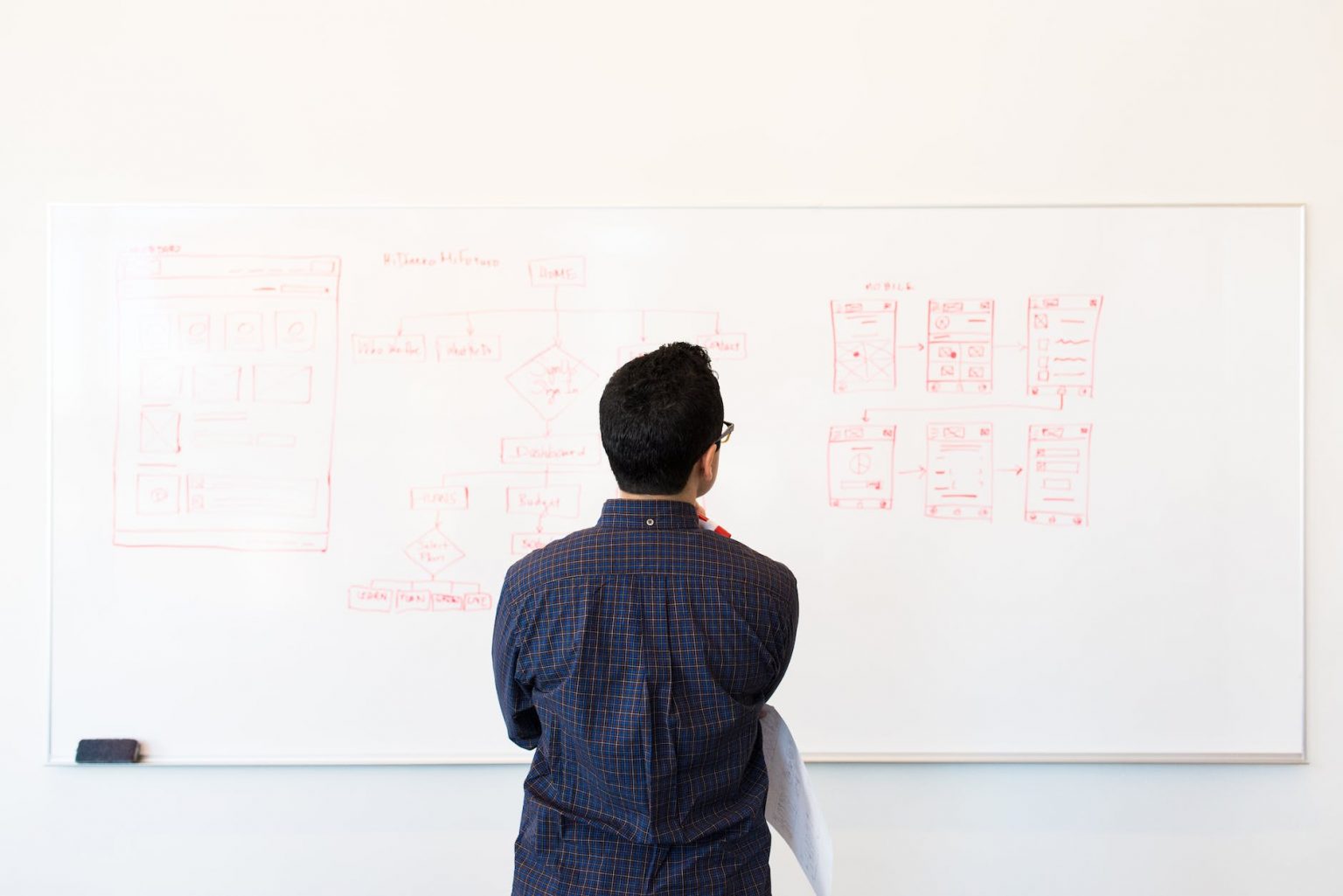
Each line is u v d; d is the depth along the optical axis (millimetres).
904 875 1599
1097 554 1561
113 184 1561
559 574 964
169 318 1541
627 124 1575
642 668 933
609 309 1558
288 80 1567
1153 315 1559
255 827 1575
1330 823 1581
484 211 1554
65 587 1537
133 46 1562
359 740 1558
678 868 939
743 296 1561
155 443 1542
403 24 1573
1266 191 1573
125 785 1566
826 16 1576
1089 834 1594
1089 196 1577
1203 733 1562
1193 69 1574
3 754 1553
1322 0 1568
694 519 995
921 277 1559
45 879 1560
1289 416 1556
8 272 1552
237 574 1547
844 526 1562
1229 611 1558
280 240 1548
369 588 1555
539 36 1574
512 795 1587
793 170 1576
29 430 1554
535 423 1558
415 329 1554
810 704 1570
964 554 1561
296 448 1548
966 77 1576
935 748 1571
